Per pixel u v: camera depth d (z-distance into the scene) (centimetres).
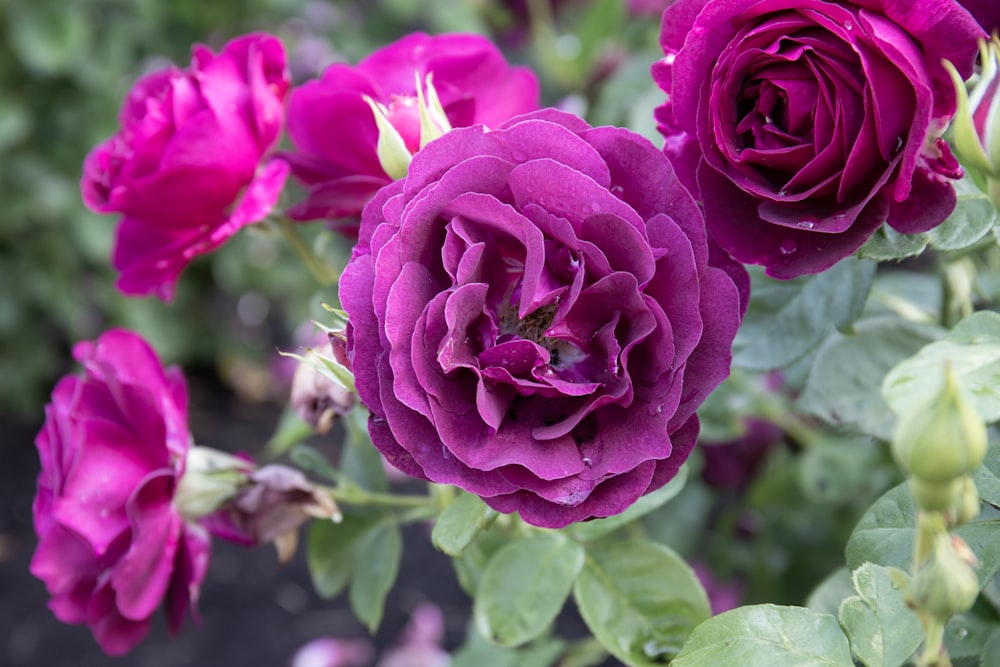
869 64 28
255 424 135
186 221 39
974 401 26
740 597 71
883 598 29
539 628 38
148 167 39
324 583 43
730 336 29
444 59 39
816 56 29
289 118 40
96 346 39
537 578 38
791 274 30
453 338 28
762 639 29
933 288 51
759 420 62
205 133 37
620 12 72
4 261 125
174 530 38
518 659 52
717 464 64
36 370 131
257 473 39
